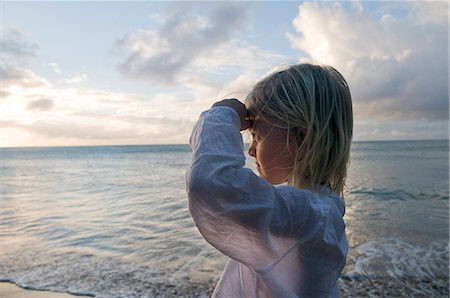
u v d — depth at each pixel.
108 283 5.20
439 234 7.91
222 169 0.94
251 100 1.17
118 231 8.41
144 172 25.83
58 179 22.20
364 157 34.84
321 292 1.03
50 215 10.58
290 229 0.99
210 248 6.83
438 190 14.73
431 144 65.50
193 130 1.06
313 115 1.09
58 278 5.40
